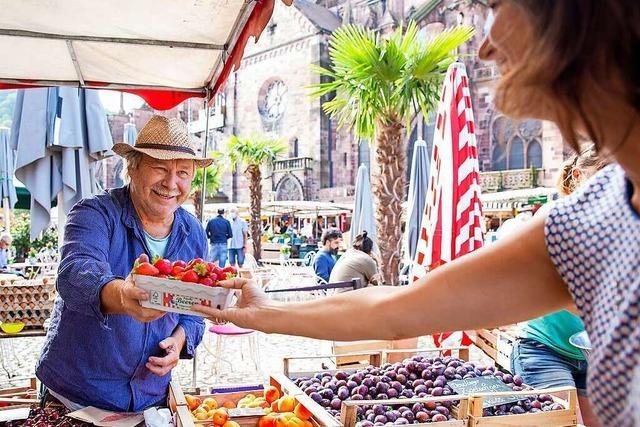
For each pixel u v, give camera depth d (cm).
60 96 520
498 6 83
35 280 584
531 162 2873
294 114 3753
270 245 2600
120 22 320
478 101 2994
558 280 103
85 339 235
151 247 256
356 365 385
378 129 983
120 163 4116
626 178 88
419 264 420
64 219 536
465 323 113
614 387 81
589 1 71
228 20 319
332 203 3191
